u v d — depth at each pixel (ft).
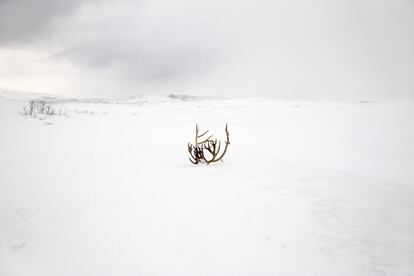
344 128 43.57
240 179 13.21
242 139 34.99
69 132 35.68
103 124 49.83
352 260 6.54
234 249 7.06
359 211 9.28
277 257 6.68
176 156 21.52
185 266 6.47
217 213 9.23
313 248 7.07
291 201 10.14
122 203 10.75
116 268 6.72
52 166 17.75
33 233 9.26
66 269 7.10
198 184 12.68
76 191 12.66
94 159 19.92
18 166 17.63
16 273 7.32
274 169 15.15
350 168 19.04
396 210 9.42
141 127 48.96
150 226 8.59
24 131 32.86
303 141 33.06
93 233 8.62
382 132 37.91
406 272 6.03
